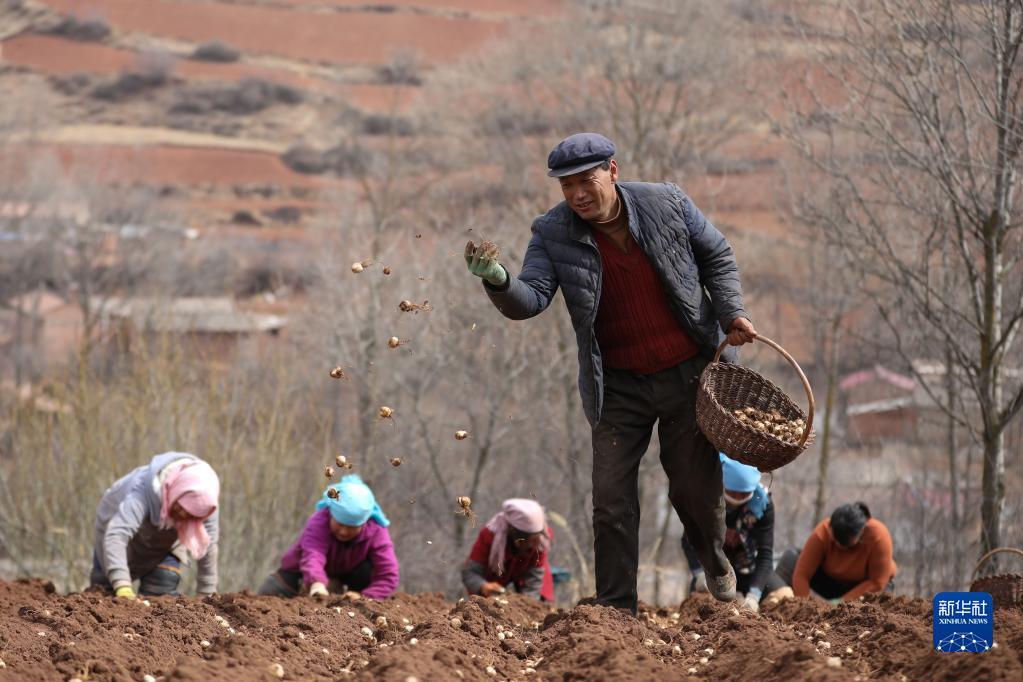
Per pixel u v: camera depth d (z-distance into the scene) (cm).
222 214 14362
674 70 5100
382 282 4209
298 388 3378
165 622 1092
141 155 15162
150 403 2667
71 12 17800
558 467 4162
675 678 827
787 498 3891
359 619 1233
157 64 17250
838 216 2356
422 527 3766
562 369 4250
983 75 2022
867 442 3856
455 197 5809
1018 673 757
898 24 2031
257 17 18650
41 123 15150
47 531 2638
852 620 1069
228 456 2684
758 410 998
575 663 891
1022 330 2302
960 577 2381
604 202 953
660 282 983
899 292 2419
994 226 1986
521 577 1590
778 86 2450
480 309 4125
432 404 4234
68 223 9069
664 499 4756
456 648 959
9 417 2920
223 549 2634
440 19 18362
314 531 1517
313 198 14900
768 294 5003
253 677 869
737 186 4772
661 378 1010
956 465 3092
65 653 930
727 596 1108
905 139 2169
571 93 5962
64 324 7831
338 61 17762
